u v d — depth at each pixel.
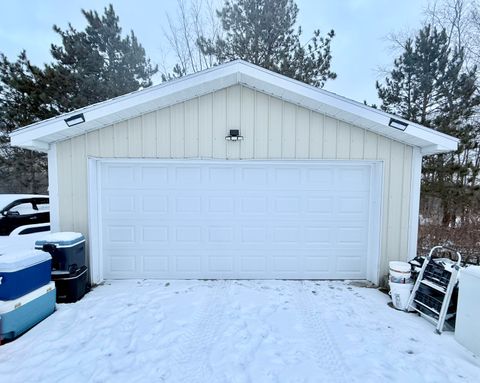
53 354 2.70
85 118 3.96
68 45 9.54
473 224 7.69
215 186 4.71
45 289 3.41
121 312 3.58
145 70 10.86
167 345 2.88
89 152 4.41
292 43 9.12
